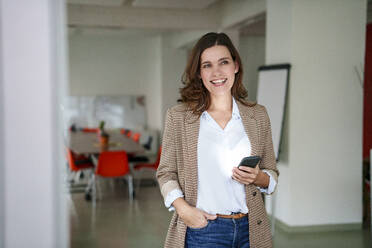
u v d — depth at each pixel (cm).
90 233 538
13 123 89
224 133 194
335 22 521
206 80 192
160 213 638
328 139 527
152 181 897
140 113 1318
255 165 186
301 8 512
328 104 525
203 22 883
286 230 533
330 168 530
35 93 89
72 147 766
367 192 600
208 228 189
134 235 529
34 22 89
